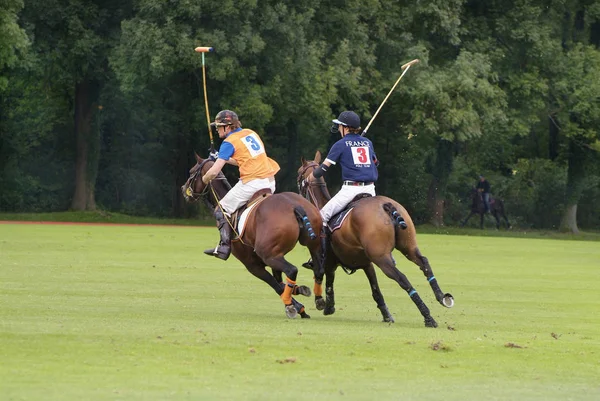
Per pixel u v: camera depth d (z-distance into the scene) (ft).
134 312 86.89
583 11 352.49
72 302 93.45
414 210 355.15
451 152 338.95
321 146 341.21
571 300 110.22
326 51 306.55
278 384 55.36
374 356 65.16
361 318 91.71
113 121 341.00
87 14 292.81
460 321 89.81
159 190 346.74
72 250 162.61
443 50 330.75
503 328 84.69
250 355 63.67
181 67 281.95
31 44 280.51
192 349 64.85
